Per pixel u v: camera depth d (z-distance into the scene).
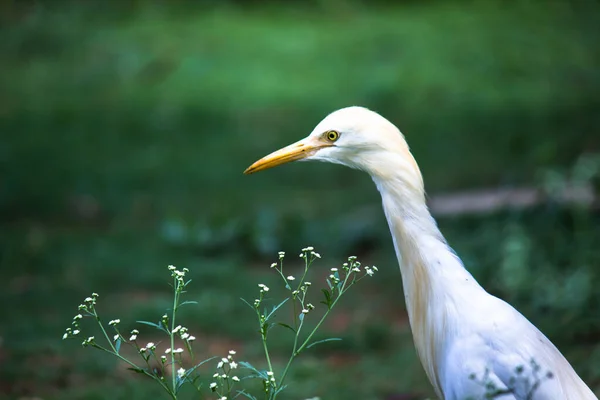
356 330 9.18
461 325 5.13
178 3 33.16
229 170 17.44
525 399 4.87
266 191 16.09
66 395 7.54
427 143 18.80
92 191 15.94
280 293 10.61
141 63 26.25
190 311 9.73
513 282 9.61
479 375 4.92
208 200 15.45
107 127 20.97
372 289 10.88
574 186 11.30
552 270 9.62
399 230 5.39
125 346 8.88
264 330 4.94
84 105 23.11
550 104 20.81
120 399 7.34
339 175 17.08
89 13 31.55
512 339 4.99
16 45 28.52
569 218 10.78
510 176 13.88
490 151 17.59
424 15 32.00
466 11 31.92
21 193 15.48
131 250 12.53
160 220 14.30
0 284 11.11
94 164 17.84
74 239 13.02
